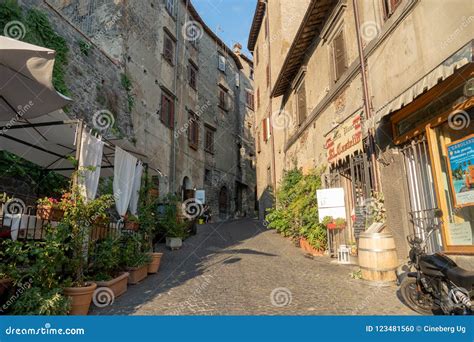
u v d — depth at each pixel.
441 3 5.23
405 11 6.10
